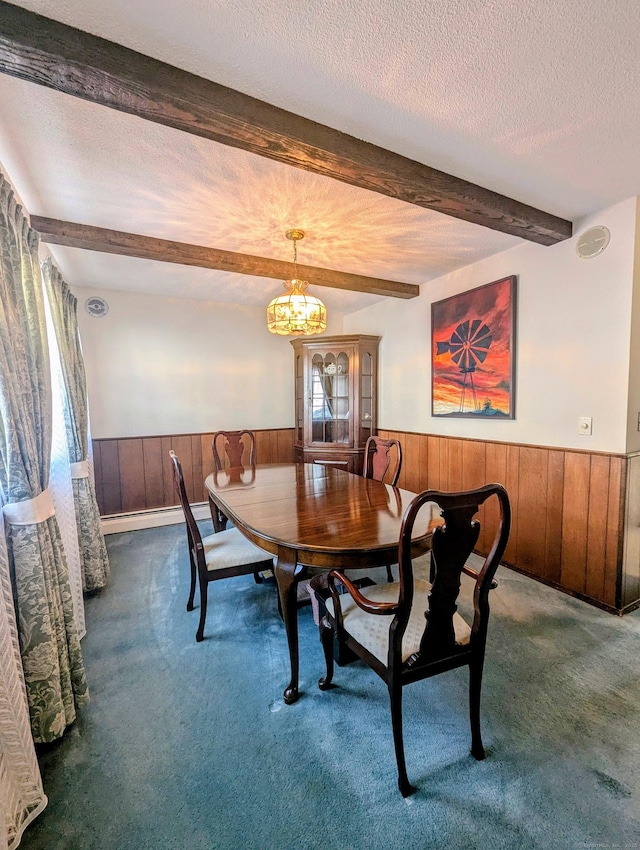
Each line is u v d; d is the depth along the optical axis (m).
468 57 1.20
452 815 1.17
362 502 2.07
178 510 4.01
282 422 4.71
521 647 1.94
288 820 1.16
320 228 2.41
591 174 1.87
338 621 1.55
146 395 3.96
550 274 2.52
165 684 1.73
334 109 1.43
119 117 1.43
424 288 3.60
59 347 2.40
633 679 1.72
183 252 2.62
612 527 2.25
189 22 1.09
